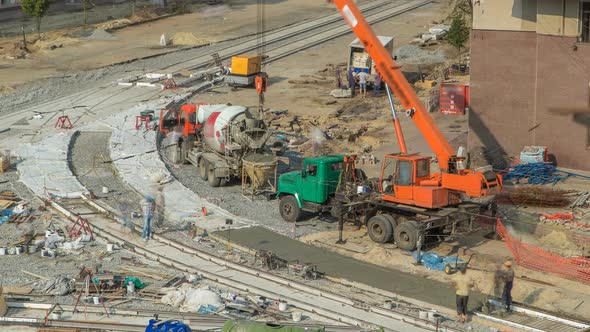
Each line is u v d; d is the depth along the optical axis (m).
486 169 41.69
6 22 122.12
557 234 42.78
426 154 59.38
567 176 54.00
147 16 130.25
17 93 81.31
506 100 57.62
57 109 75.50
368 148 61.06
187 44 109.69
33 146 62.09
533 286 37.06
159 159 59.53
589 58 53.34
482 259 40.53
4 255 41.69
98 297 35.72
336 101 77.50
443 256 41.12
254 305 35.12
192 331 32.41
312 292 36.78
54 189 51.84
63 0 138.62
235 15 134.88
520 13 55.88
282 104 77.00
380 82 79.38
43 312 34.75
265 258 39.78
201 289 35.84
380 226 42.59
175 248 42.44
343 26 122.19
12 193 51.28
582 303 35.28
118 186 53.47
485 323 33.47
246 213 48.50
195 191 52.78
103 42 110.62
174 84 83.81
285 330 29.94
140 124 68.62
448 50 98.94
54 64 96.25
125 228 45.28
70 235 44.25
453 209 42.09
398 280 38.03
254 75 85.19
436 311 34.72
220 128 54.00
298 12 137.62
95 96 80.69
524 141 57.50
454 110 70.31
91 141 64.62
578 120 54.62
